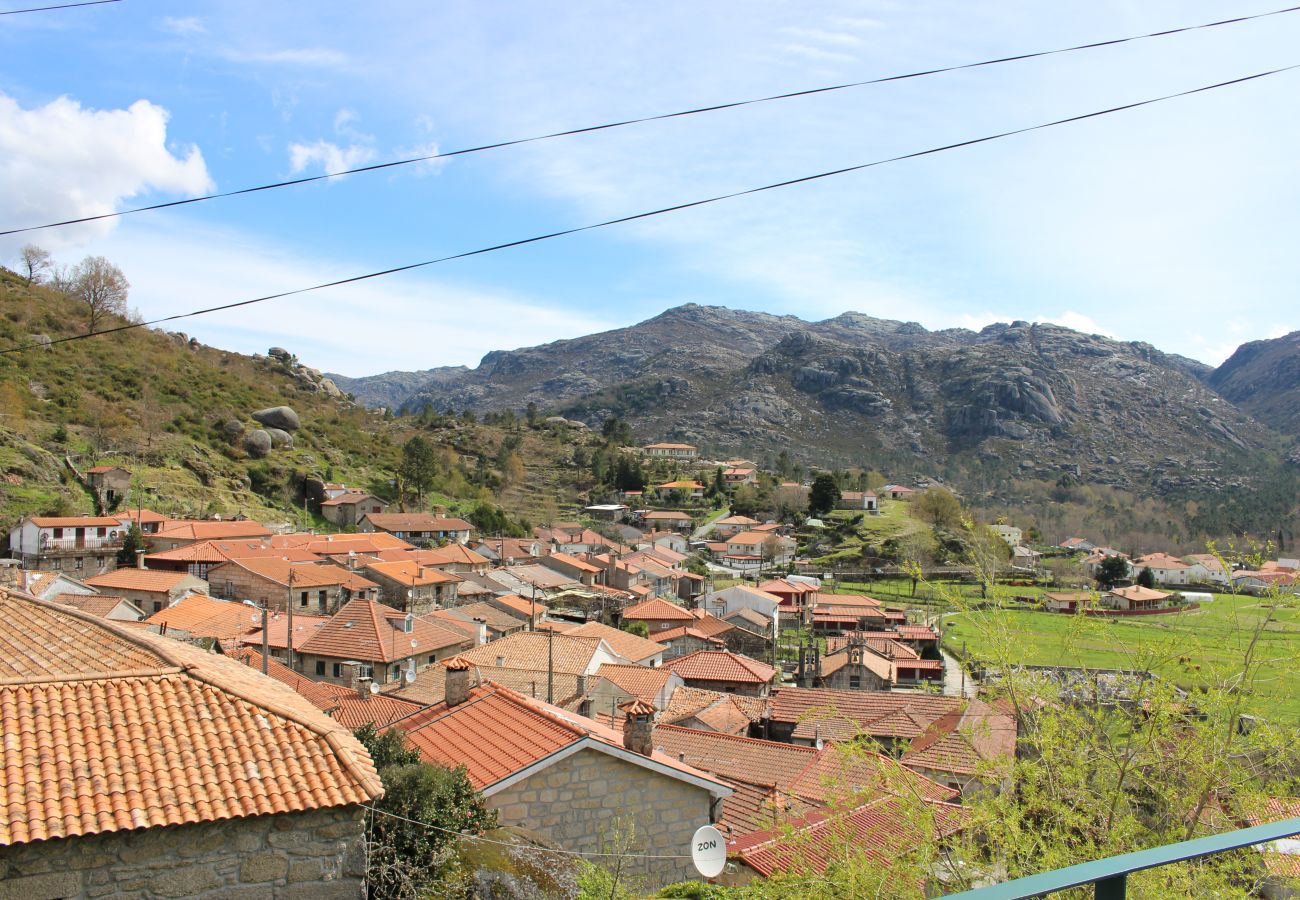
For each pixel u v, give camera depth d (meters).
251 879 10.16
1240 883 9.77
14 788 9.54
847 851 11.05
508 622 59.44
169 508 76.19
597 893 13.59
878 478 166.38
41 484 68.56
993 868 10.95
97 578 54.12
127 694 11.57
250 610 48.81
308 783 10.70
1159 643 11.56
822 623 81.00
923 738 20.17
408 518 91.50
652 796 16.83
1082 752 11.30
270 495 92.38
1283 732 10.48
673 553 106.44
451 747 17.53
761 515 141.38
